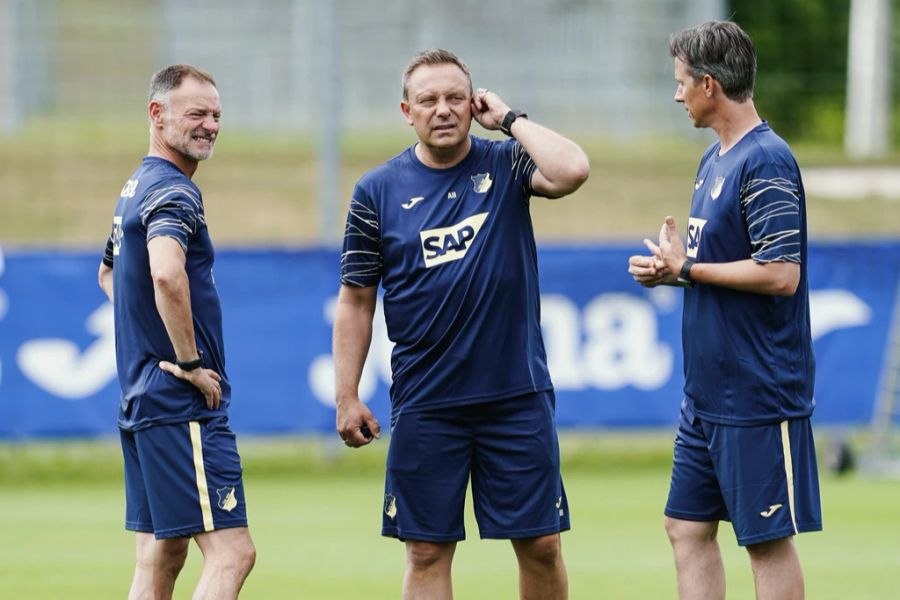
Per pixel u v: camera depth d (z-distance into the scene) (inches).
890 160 3324.3
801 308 790.5
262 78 3019.2
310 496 1566.2
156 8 3090.6
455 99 790.5
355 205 825.5
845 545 1270.9
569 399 1676.9
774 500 776.9
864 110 3590.1
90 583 1127.6
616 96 2977.4
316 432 1662.2
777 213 761.0
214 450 804.6
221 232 2650.1
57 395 1619.1
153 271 778.8
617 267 1683.1
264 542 1304.1
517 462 808.3
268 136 3026.6
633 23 2960.1
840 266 1690.5
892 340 1689.2
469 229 802.2
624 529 1360.7
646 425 1684.3
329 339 1665.8
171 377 800.9
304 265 1659.7
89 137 3090.6
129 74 3117.6
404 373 818.2
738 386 780.0
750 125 788.0
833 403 1689.2
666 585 1120.2
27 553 1250.6
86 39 3100.4
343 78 2977.4
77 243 2647.6
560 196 794.8
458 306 800.9
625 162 2925.7
